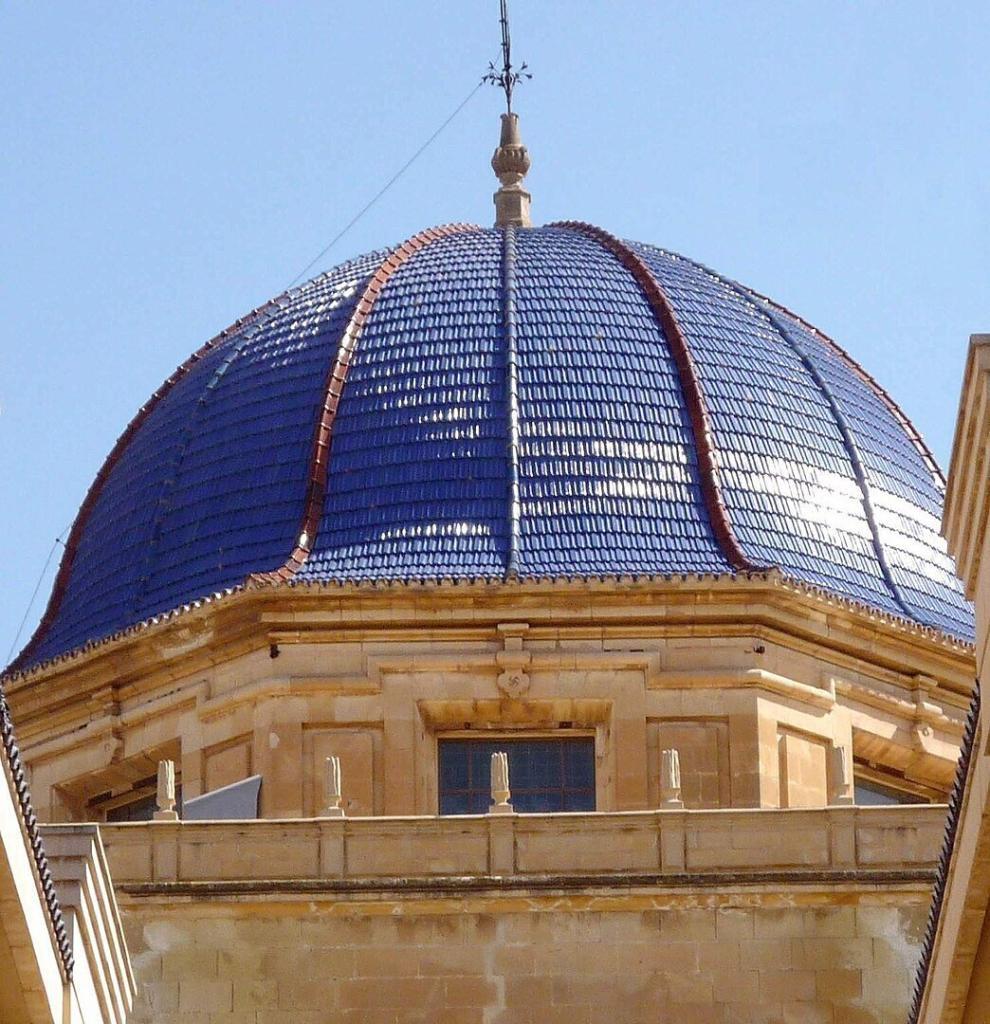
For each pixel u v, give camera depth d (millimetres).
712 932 56375
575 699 62312
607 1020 55938
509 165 74875
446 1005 55969
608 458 65250
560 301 68062
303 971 56156
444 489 64812
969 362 39719
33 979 42812
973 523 40656
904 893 56500
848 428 68000
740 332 68688
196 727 63344
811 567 65000
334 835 57031
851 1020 55969
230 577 64625
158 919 56312
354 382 66938
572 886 56438
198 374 69875
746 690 62500
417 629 62719
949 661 65125
